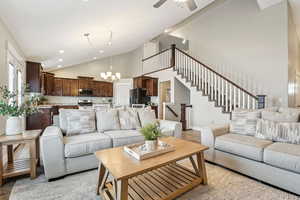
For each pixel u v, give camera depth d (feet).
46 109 16.46
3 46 10.30
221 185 6.65
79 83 27.96
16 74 14.71
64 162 7.24
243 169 7.44
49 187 6.47
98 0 10.11
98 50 23.43
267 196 5.90
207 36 20.63
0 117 9.41
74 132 9.11
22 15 9.67
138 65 31.58
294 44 17.40
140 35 21.02
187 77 19.20
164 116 20.72
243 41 17.01
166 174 6.84
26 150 10.52
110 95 31.32
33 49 15.87
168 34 26.71
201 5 15.75
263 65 15.38
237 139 8.01
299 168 5.73
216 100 16.10
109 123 10.16
